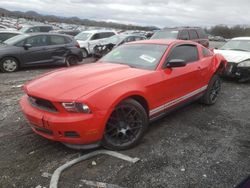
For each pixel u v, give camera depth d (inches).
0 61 427.2
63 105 138.3
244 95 293.0
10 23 1483.8
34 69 470.6
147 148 161.9
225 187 126.1
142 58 193.0
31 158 147.3
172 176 133.5
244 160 151.0
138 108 160.7
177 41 212.5
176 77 190.7
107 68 177.6
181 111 230.4
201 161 148.3
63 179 129.7
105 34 696.4
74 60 508.1
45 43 468.8
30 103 156.5
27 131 181.3
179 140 174.1
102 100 141.8
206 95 242.4
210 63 238.4
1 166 139.2
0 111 221.5
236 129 195.6
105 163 143.9
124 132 157.4
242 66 337.4
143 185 126.2
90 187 124.3
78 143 143.2
